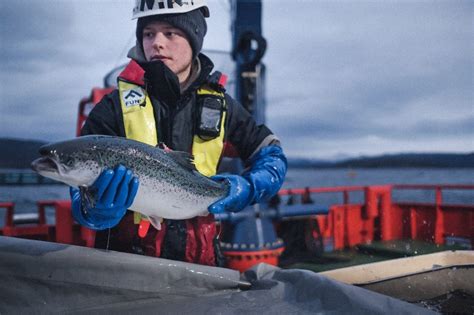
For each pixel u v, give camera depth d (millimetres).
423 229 8367
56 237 5906
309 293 1970
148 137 2246
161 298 1964
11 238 1882
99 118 2268
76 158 1801
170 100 2312
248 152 2570
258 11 5723
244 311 1854
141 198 1992
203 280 2049
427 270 2543
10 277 1749
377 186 8664
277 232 7332
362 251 7781
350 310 1809
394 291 2465
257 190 2318
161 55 2229
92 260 1864
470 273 2535
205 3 2398
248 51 5465
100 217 1873
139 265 1938
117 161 1889
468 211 7816
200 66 2422
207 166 2391
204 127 2338
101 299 1862
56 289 1803
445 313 2289
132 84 2322
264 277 2232
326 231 8031
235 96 5605
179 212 2135
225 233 5410
